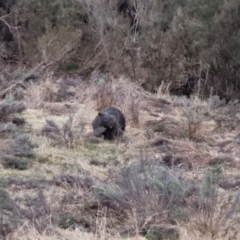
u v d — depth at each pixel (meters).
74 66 25.38
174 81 21.98
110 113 13.19
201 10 21.38
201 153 12.11
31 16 26.34
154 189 8.74
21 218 8.23
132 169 9.34
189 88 21.67
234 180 10.48
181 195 8.59
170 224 8.31
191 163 11.57
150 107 16.62
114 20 24.69
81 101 16.47
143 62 22.39
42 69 22.31
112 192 8.84
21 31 25.98
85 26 26.56
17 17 26.22
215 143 13.42
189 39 21.80
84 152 12.09
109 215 8.69
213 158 11.80
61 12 26.55
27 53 24.78
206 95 21.08
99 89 16.95
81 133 12.83
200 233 8.06
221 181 10.13
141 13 23.70
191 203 8.48
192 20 21.66
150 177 8.91
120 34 24.19
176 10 22.91
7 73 18.83
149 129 13.97
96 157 11.82
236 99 19.50
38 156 11.53
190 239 7.96
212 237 8.01
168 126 14.16
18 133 12.59
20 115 14.59
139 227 8.28
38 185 9.73
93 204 8.93
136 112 14.62
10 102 14.23
